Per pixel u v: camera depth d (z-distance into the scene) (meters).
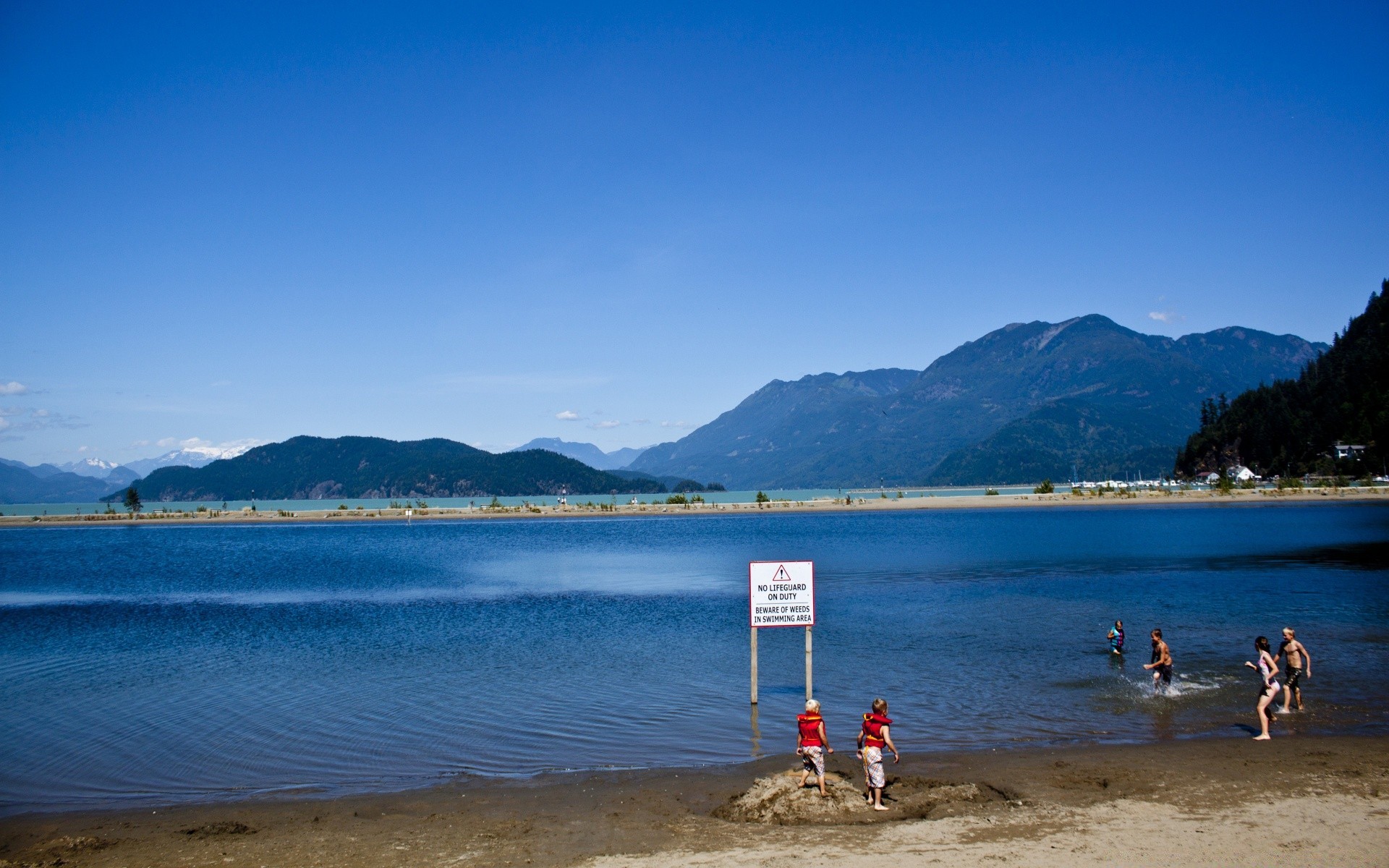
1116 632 30.84
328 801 17.09
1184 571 57.97
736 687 26.72
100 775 19.23
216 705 25.48
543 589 56.78
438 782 18.23
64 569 76.44
